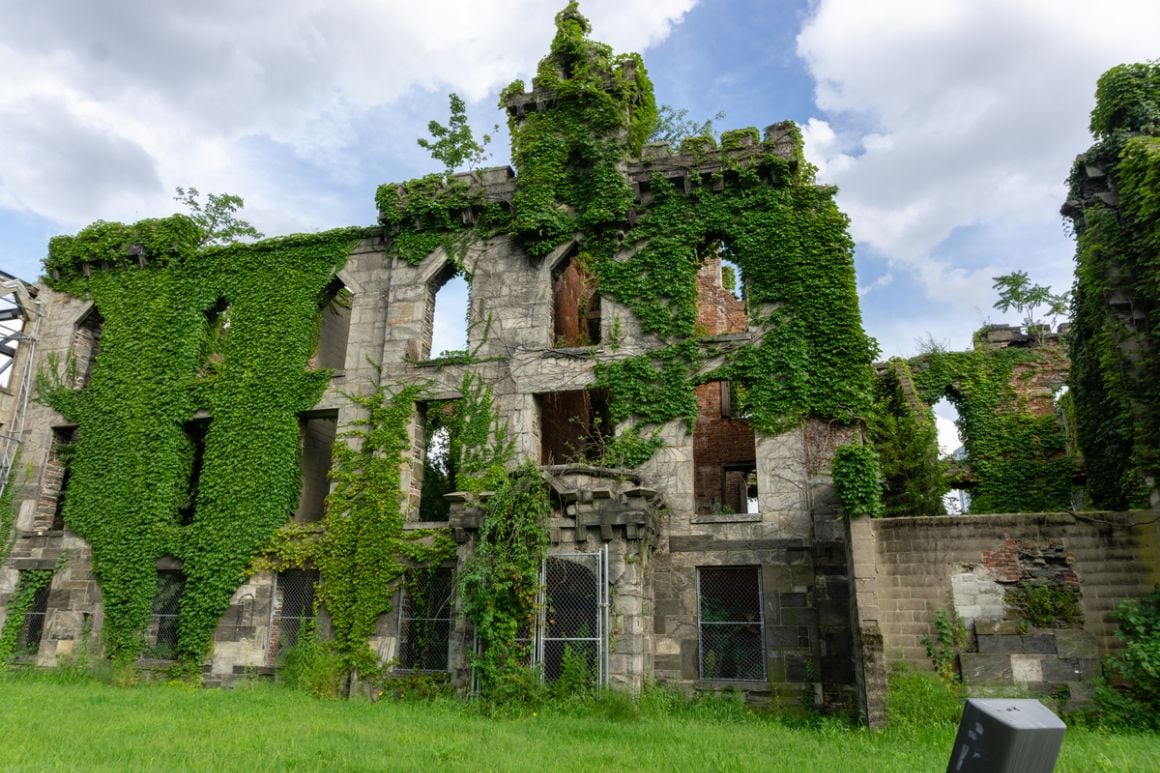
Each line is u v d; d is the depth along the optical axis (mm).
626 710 15734
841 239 21375
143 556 23969
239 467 23766
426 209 24234
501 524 18062
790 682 18188
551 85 24234
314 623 21312
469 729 13969
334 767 9898
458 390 22516
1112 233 18328
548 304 22781
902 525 17547
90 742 11578
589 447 22562
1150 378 17141
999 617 16594
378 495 21859
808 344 20688
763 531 19453
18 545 25500
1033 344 31703
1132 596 16188
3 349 27688
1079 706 15664
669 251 22297
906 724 15195
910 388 29594
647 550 18906
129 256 27375
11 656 24250
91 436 25891
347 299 28984
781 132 22656
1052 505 28812
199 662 22125
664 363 21375
